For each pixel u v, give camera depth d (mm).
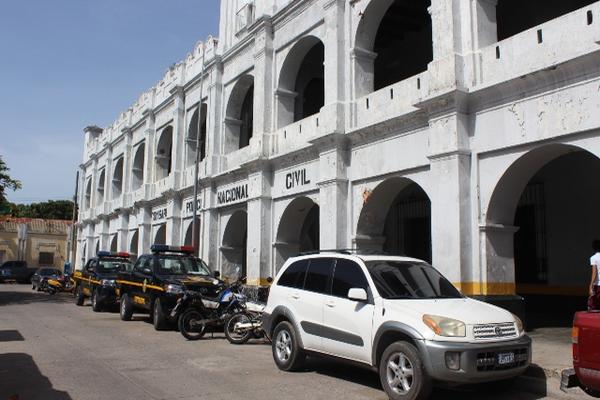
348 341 7934
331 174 15094
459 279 10930
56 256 58344
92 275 21266
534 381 7812
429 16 17062
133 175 33469
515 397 7617
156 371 8953
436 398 7516
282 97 18734
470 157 11359
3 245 56312
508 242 11242
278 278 9758
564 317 13391
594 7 9250
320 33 16750
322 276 8828
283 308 9250
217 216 22781
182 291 13602
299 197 17141
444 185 11484
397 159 13344
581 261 13602
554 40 9898
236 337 12086
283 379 8453
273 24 19125
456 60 11438
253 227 18828
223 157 22391
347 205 14922
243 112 23594
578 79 9508
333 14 15609
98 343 11984
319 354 8477
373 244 14664
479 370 6742
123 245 33438
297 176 17234
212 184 22781
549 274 14297
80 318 17422
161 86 29828
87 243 42219
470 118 11453
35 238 57812
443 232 11406
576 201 13836
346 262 8562
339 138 14953
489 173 11016
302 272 9297
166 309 14055
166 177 28047
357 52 15102
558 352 9266
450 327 6855
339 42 15430
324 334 8375
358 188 14656
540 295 14453
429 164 12398
